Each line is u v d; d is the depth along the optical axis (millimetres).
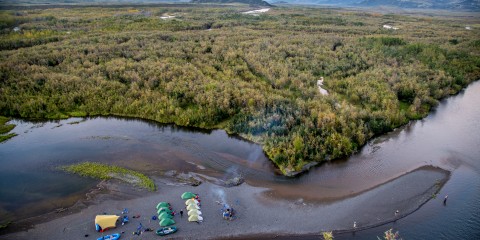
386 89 95750
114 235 46562
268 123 75875
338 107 83250
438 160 68312
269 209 53594
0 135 75688
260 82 99375
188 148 71375
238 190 57875
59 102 89062
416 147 73375
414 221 51531
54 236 47062
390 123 81000
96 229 47938
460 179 61844
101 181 59000
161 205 52438
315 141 69188
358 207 54406
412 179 61688
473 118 89188
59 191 56312
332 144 68688
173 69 103000
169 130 79938
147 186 57719
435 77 110125
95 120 84875
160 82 96875
